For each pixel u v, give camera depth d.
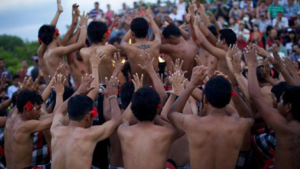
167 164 4.76
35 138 5.56
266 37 12.80
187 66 6.60
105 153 5.62
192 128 4.04
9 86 12.12
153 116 4.27
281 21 13.17
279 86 4.76
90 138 4.19
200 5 7.13
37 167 4.93
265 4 14.30
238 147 4.06
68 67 6.83
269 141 5.20
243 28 12.62
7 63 20.05
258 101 4.20
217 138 4.00
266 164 5.18
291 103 4.12
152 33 6.70
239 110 4.48
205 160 4.02
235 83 6.00
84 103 4.36
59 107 4.68
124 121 4.68
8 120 5.16
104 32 6.04
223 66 6.00
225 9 14.59
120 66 5.22
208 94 4.05
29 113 4.84
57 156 4.22
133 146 4.20
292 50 11.16
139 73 5.98
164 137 4.22
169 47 6.52
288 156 4.09
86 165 4.16
